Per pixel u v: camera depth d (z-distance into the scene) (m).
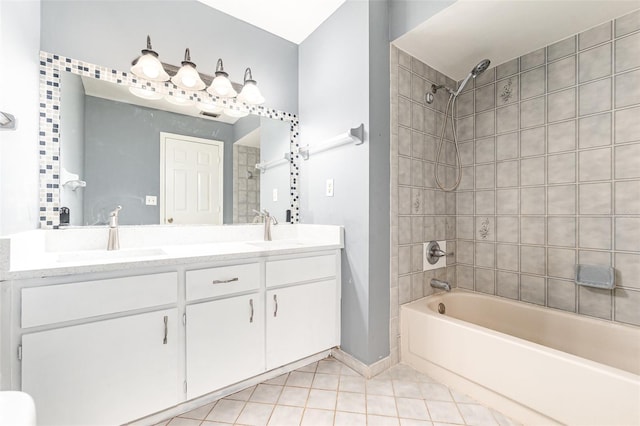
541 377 1.27
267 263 1.61
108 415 1.14
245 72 2.04
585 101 1.72
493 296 2.12
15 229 1.15
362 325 1.77
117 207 1.65
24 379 1.00
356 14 1.84
